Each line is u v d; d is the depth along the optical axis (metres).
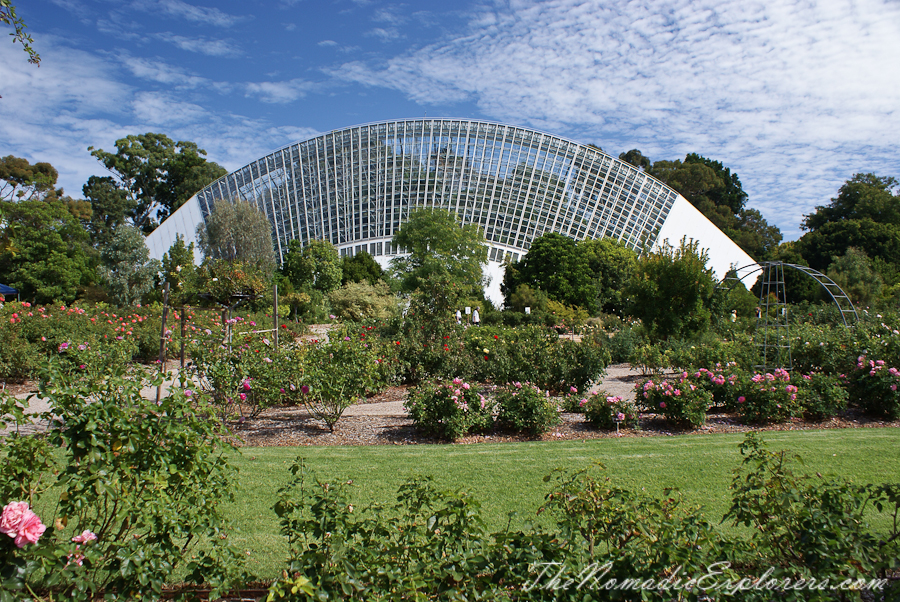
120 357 11.12
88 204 70.69
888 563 3.14
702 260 22.12
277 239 61.94
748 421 10.04
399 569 3.09
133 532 4.32
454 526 3.30
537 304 43.69
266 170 62.50
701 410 9.66
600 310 48.16
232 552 3.62
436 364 14.71
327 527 3.33
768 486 3.73
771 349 14.73
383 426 9.85
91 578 3.30
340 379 9.34
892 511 5.64
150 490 3.35
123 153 82.38
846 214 69.38
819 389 10.47
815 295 42.06
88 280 51.00
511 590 3.04
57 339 14.09
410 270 48.56
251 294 14.90
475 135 61.53
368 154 61.50
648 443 8.66
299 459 4.28
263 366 9.98
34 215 44.09
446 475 7.00
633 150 94.12
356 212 61.44
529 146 61.88
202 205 63.16
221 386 9.32
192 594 3.31
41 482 3.49
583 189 61.94
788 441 8.62
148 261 44.69
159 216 87.19
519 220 61.91
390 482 6.68
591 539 3.68
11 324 14.00
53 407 3.26
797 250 62.47
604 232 61.97
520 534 3.20
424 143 61.50
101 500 3.66
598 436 9.20
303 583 2.74
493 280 60.44
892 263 54.66
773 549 3.46
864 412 10.70
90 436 3.18
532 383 13.16
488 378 14.60
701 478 6.81
